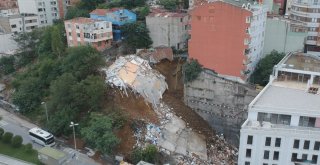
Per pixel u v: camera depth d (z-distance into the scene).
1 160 59.56
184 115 74.00
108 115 64.62
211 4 69.19
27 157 60.94
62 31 98.25
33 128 68.31
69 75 70.19
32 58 101.81
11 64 100.69
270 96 59.06
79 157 61.50
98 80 68.50
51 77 80.94
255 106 55.19
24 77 89.00
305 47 87.88
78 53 73.75
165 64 84.31
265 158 54.53
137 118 66.56
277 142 53.16
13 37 106.25
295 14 89.31
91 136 59.78
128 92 70.62
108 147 58.38
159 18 86.88
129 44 89.06
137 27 88.19
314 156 52.78
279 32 77.31
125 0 110.44
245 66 70.00
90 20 89.88
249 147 54.31
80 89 67.75
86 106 69.38
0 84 95.44
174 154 61.91
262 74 73.44
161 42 89.19
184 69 74.94
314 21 85.88
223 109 73.25
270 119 55.16
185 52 87.06
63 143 66.50
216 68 73.12
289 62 68.94
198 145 67.38
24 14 121.31
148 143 62.31
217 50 71.69
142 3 111.44
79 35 89.12
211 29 70.88
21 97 79.44
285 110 53.72
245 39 68.25
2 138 65.50
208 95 74.06
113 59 83.50
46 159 57.88
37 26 123.19
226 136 74.50
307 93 60.31
